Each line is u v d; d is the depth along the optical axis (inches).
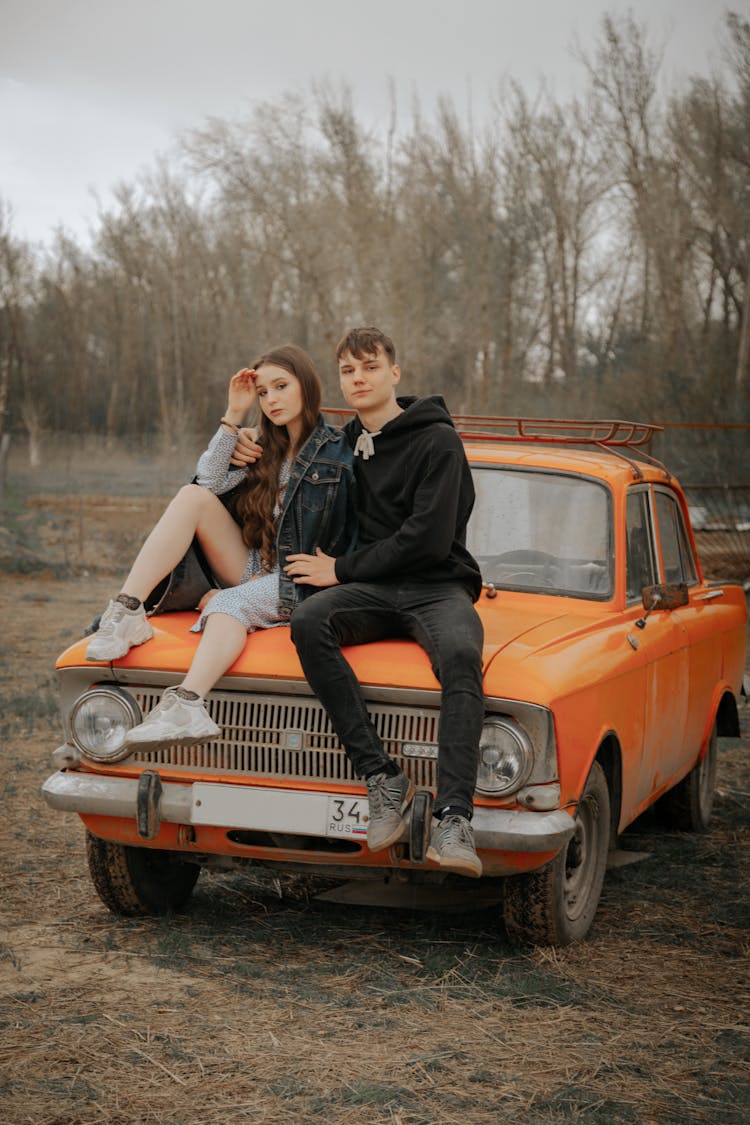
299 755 162.2
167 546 174.7
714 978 165.6
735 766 316.2
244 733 164.2
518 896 168.2
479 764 156.9
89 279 2960.1
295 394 177.0
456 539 173.5
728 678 262.5
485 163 1651.1
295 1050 138.6
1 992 154.6
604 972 166.9
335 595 161.8
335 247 1393.9
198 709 157.6
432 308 1579.7
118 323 2967.5
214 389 2469.2
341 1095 127.7
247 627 166.9
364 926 183.8
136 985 157.8
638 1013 152.3
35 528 899.4
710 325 1646.2
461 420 237.5
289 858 167.6
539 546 202.8
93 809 167.6
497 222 1792.6
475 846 152.6
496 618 180.2
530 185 1815.9
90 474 1847.9
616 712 180.1
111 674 168.4
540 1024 147.9
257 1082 130.4
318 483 174.1
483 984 159.8
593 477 211.6
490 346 1806.1
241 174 1405.0
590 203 1850.4
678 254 1582.2
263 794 161.3
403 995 155.5
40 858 216.8
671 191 1605.6
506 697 155.9
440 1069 134.5
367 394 174.6
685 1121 123.6
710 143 1504.7
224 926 182.7
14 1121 120.6
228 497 183.3
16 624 541.6
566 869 175.6
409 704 158.7
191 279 2444.6
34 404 2486.5
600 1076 134.0
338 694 155.5
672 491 246.4
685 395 951.6
